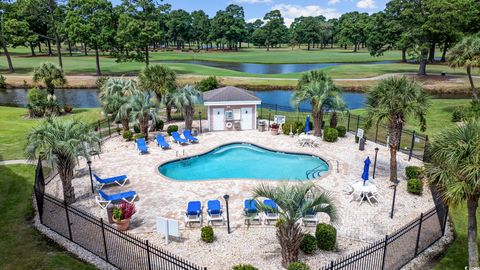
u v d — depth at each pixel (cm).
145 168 2145
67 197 1677
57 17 7131
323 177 2002
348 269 1166
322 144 2633
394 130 1825
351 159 2305
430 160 1140
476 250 1112
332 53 13350
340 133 2825
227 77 6234
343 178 1989
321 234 1290
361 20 13475
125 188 1859
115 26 6869
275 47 19100
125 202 1644
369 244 1341
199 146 2584
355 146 2584
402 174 2052
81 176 2030
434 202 1697
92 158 2319
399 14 6369
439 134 1130
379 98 1803
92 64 8319
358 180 1956
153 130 2998
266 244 1345
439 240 1373
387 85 1781
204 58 10938
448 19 5362
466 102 3919
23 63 8206
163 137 2634
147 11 6794
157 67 3225
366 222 1514
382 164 2216
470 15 5472
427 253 1288
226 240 1375
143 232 1432
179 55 11925
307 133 2683
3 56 9894
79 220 1508
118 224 1420
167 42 16612
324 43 17900
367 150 2491
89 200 1728
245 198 1734
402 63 8750
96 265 1202
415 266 1212
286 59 10756
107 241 1347
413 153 2412
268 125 3180
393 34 6750
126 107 2648
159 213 1592
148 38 6550
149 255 1163
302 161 2372
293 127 2881
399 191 1831
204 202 1695
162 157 2344
